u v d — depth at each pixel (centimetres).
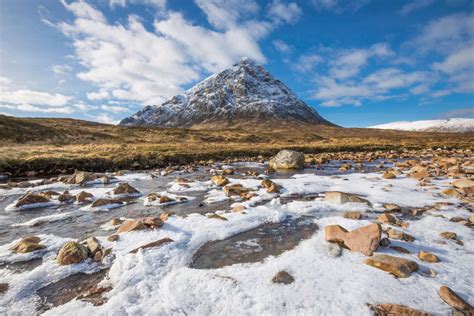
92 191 1365
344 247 646
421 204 1052
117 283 508
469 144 6153
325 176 1867
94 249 636
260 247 683
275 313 421
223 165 2703
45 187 1516
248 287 491
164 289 490
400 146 5231
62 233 801
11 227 860
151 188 1496
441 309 413
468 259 579
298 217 926
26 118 6347
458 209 966
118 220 883
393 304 420
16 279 534
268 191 1302
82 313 423
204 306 443
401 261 527
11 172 2069
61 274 552
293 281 505
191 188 1462
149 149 3506
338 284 489
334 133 13938
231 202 1155
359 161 2906
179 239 699
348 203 1049
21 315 434
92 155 2727
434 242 670
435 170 1856
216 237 746
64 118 8100
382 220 835
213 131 8894
